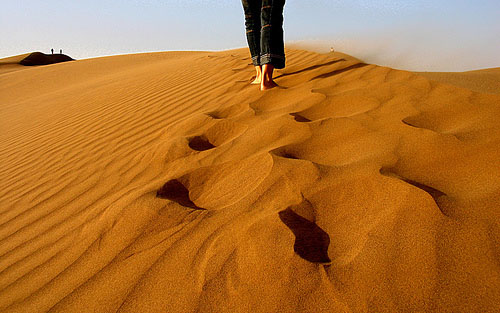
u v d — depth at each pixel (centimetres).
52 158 288
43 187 225
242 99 272
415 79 222
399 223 99
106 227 140
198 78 449
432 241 90
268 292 88
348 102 206
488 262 82
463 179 112
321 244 100
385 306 78
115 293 104
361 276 86
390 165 127
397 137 148
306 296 84
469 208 98
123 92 511
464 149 128
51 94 842
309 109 209
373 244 94
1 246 158
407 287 81
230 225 117
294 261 94
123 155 238
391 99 196
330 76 278
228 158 170
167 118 299
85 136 326
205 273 100
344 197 116
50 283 119
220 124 221
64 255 133
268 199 125
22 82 1355
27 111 639
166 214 133
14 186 244
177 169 177
